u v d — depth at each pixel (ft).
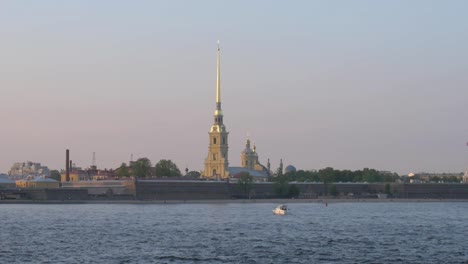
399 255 545.85
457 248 594.65
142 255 540.11
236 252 558.97
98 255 540.52
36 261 509.76
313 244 617.62
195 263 500.33
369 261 513.86
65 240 647.15
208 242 631.97
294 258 525.75
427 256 541.75
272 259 520.01
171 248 586.45
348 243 627.46
